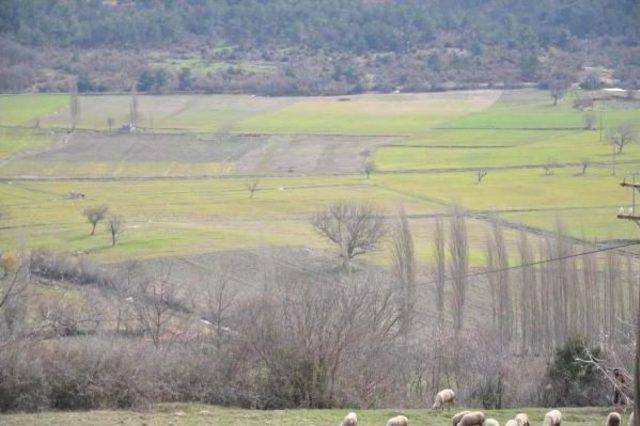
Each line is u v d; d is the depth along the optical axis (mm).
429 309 141500
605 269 137250
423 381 93875
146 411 77625
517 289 140875
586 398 89062
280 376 84062
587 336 116062
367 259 180000
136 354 82625
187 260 180125
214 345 89562
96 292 138250
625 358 91125
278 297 107312
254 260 179000
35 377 78625
